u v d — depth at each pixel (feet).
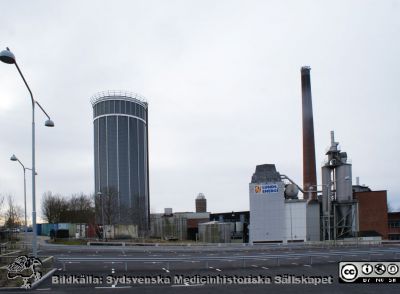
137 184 539.29
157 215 408.87
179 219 349.00
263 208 241.55
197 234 300.20
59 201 340.80
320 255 103.14
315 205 245.04
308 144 298.35
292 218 237.86
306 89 304.09
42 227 327.26
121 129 542.98
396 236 277.44
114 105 545.44
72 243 217.97
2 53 62.95
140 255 128.26
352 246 177.37
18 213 314.35
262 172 250.57
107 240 240.53
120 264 96.07
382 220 257.55
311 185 264.11
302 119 304.30
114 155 536.01
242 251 148.46
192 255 127.65
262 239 238.27
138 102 565.53
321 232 245.04
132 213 346.13
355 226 246.27
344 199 249.55
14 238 239.71
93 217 318.24
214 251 150.00
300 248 163.63
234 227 314.14
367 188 283.18
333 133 258.37
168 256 123.13
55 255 126.31
